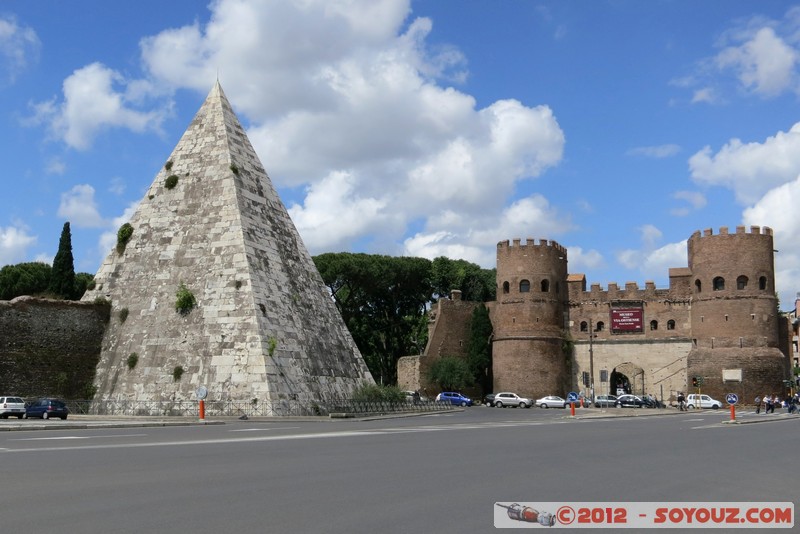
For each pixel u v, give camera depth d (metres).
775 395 97.06
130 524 13.66
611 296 111.06
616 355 109.56
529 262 110.44
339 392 60.94
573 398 102.00
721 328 100.44
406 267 118.38
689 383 102.06
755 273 100.06
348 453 25.86
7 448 26.41
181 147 63.81
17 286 91.44
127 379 56.62
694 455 27.45
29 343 56.44
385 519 14.46
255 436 33.69
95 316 59.69
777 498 17.84
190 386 54.28
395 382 122.50
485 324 115.50
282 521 14.09
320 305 64.25
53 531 13.08
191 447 27.34
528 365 108.12
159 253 60.22
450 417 64.06
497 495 17.25
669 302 108.06
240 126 65.56
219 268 57.44
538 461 24.30
